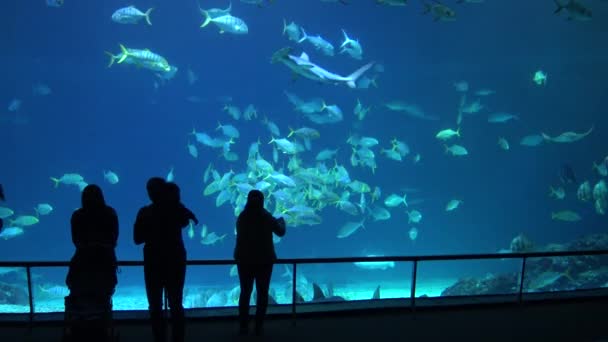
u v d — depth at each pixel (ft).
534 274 47.88
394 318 16.89
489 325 16.24
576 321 16.69
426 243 130.11
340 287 62.13
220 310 16.96
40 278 64.59
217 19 43.42
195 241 126.21
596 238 53.88
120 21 44.34
